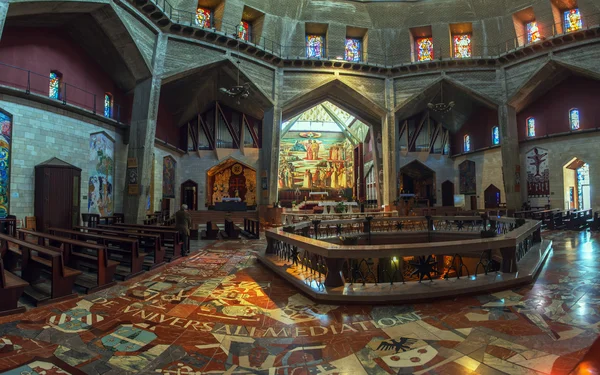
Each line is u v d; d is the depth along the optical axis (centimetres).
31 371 315
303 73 2330
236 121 2652
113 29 1434
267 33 2206
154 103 1691
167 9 1736
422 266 572
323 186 3831
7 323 428
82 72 1469
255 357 345
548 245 965
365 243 1393
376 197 3086
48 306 494
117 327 422
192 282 645
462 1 2222
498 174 2527
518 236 664
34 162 1178
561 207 2072
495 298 529
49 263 569
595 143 1942
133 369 321
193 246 1140
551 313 460
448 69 2328
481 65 2283
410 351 354
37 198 1170
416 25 2341
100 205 1526
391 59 2422
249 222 1515
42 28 1266
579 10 1884
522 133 2344
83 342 378
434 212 2581
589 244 1108
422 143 2861
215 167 2664
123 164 1739
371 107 2497
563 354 341
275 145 2339
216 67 2072
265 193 2375
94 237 757
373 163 2978
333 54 2356
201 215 2281
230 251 1028
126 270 727
